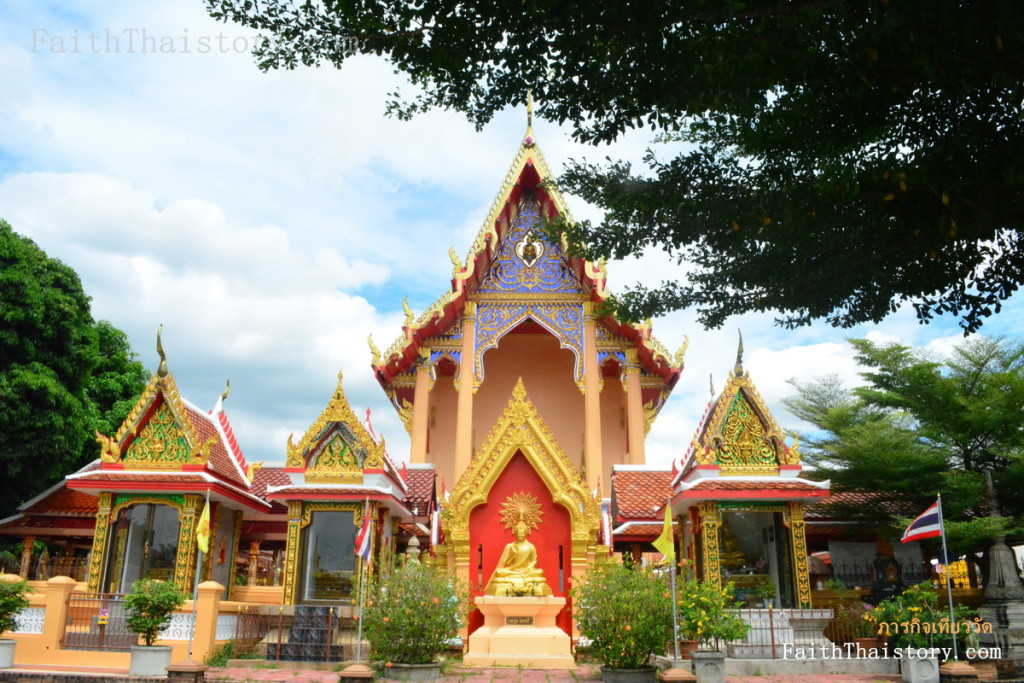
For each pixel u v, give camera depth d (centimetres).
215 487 1634
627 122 770
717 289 902
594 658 1558
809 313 888
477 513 1694
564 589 1647
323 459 1712
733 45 645
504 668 1444
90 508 1945
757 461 1659
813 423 2381
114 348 2978
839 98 693
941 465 1952
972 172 722
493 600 1538
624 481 2105
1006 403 1895
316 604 1623
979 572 2238
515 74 743
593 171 911
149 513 1706
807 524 1972
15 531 1928
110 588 1611
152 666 1277
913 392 2077
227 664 1411
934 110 750
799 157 818
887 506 1959
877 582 1670
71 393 2402
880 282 856
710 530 1606
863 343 2188
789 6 613
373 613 1348
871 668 1371
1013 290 836
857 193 713
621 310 937
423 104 849
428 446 2841
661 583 1348
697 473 1666
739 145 898
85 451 2595
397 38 715
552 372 3084
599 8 652
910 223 781
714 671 1204
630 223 907
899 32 602
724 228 861
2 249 2312
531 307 2744
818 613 1537
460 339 2744
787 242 816
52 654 1423
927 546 1952
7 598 1372
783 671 1370
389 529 1848
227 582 1822
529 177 2841
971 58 628
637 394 2683
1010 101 702
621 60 702
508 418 1720
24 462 2148
